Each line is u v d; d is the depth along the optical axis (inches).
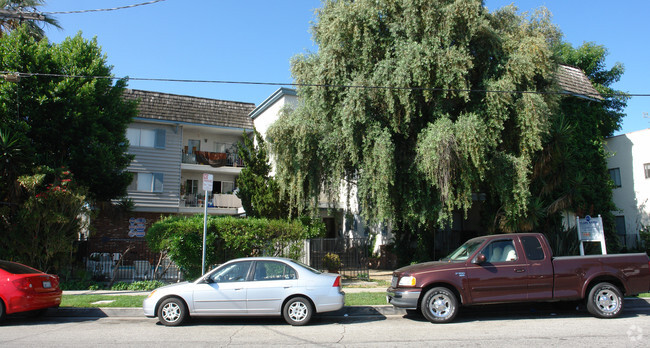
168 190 1021.8
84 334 320.2
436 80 542.3
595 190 884.6
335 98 616.4
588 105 946.7
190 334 319.3
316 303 350.0
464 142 515.5
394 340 293.4
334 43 602.5
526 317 376.8
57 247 522.6
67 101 629.6
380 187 561.0
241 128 1098.7
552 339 288.2
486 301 352.8
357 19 592.4
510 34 608.4
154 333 323.6
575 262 361.7
